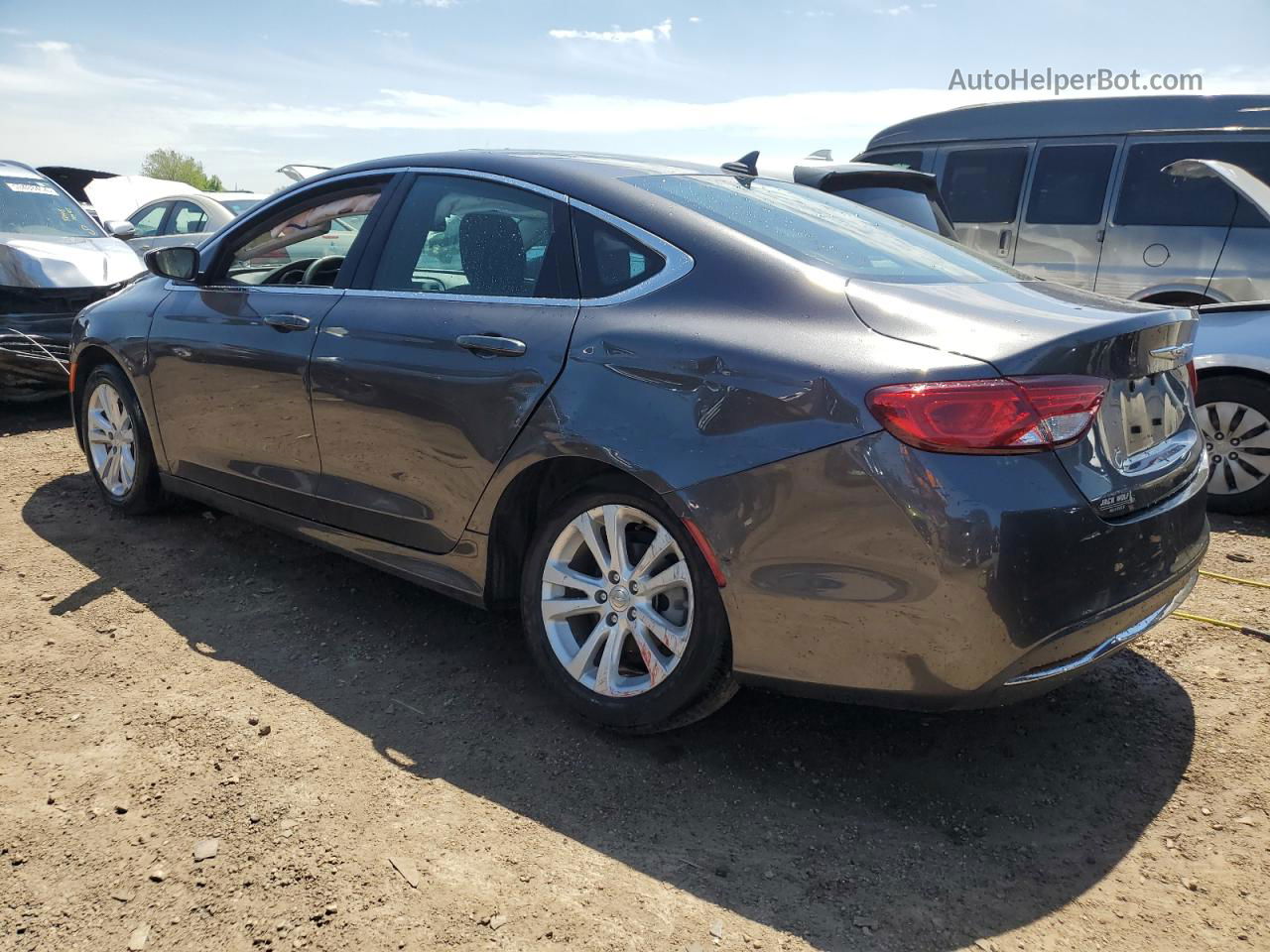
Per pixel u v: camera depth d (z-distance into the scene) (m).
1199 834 2.54
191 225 11.27
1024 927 2.21
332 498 3.54
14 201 7.76
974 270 3.11
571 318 2.89
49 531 4.48
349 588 3.95
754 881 2.35
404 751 2.83
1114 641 2.51
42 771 2.67
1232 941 2.17
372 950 2.09
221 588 3.91
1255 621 3.77
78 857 2.34
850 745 2.94
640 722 2.79
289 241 3.87
